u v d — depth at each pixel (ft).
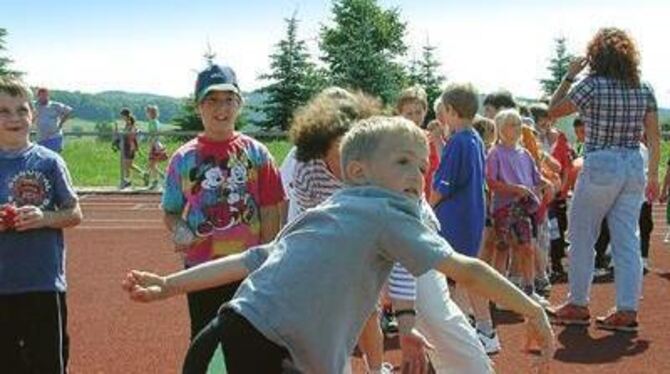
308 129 15.11
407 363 12.75
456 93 20.42
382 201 9.34
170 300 29.04
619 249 24.22
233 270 10.35
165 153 74.08
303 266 9.20
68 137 76.54
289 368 9.18
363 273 9.25
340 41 208.74
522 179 26.00
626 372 20.49
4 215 15.26
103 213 58.85
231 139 16.17
